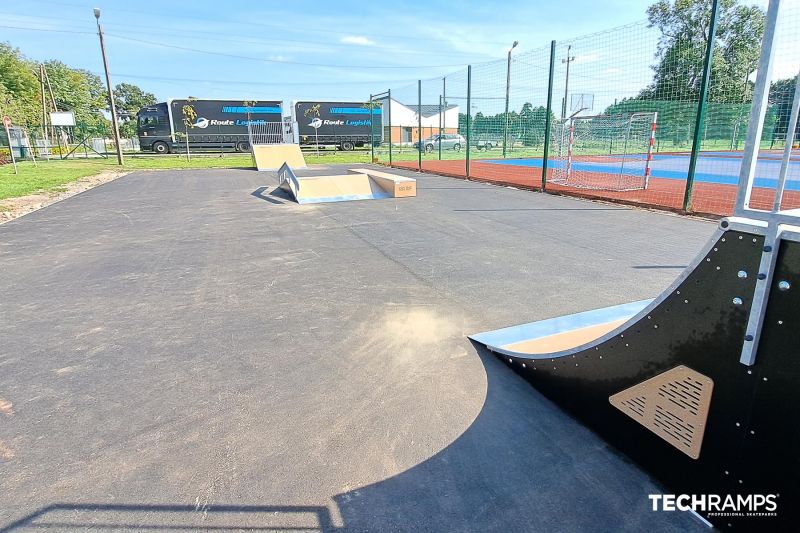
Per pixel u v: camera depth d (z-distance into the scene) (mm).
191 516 1771
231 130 31781
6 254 5902
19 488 1924
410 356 3055
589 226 7043
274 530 1706
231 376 2838
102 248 6180
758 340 1491
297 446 2180
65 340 3389
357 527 1719
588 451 2139
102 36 21500
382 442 2201
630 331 1987
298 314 3820
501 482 1942
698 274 1667
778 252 1412
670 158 21594
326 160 25594
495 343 3135
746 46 10094
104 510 1803
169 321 3719
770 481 1525
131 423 2375
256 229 7250
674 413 1840
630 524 1731
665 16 10844
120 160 22469
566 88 16266
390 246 6035
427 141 32969
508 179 14336
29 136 29109
